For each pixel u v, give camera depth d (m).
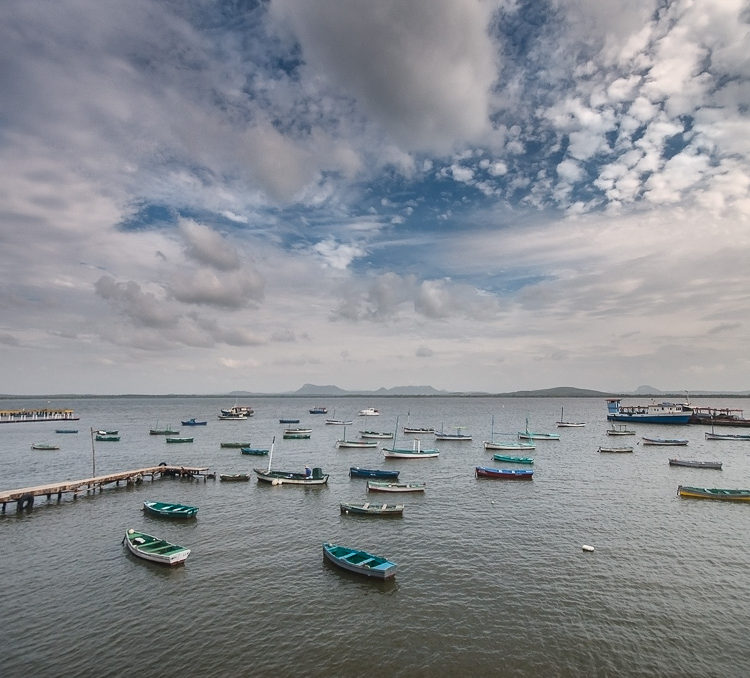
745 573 41.69
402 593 37.88
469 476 85.00
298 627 32.94
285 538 50.81
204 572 41.91
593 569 42.41
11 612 34.91
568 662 29.16
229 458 107.25
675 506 63.25
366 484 77.38
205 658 29.41
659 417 188.50
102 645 30.77
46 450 122.88
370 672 28.08
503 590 38.34
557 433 164.12
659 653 30.14
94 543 49.41
